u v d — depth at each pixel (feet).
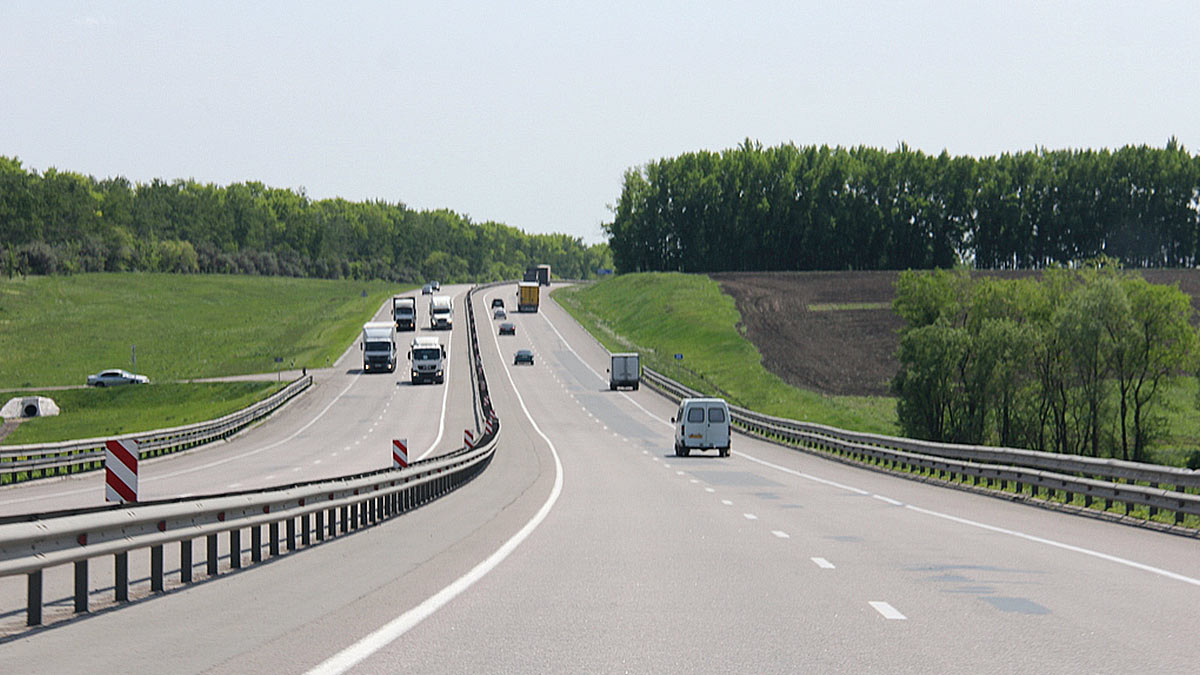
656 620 55.36
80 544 57.36
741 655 46.60
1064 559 82.53
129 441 80.64
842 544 92.07
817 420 430.61
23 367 632.38
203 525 71.20
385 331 581.12
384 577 71.82
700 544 91.61
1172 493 113.91
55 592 68.28
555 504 134.10
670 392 483.51
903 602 61.36
